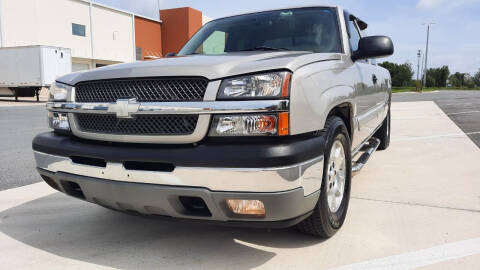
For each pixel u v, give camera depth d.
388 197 3.44
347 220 2.92
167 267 2.25
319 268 2.21
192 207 2.17
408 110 12.98
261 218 2.04
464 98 22.06
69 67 22.91
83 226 2.93
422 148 5.77
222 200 1.99
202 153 1.99
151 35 36.69
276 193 1.94
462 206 3.18
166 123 2.13
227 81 2.05
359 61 3.78
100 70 2.50
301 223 2.45
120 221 3.03
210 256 2.38
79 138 2.49
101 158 2.24
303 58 2.32
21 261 2.36
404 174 4.25
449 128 7.97
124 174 2.16
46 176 2.64
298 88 2.09
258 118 1.98
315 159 2.15
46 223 3.00
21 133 8.18
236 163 1.93
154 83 2.19
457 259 2.28
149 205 2.15
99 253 2.46
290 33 3.39
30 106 17.86
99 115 2.36
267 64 2.10
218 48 3.55
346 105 2.95
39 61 20.89
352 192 3.61
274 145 1.97
